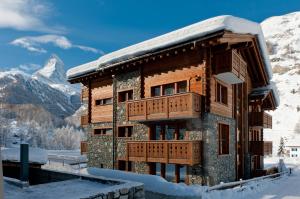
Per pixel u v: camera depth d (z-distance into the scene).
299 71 185.50
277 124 132.38
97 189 7.86
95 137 21.33
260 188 15.63
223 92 17.50
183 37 15.01
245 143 20.64
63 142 108.88
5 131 96.19
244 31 15.75
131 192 7.91
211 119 15.02
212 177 14.67
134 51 17.42
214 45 14.96
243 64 17.58
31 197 7.09
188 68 15.83
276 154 90.38
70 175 9.77
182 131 15.91
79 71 22.20
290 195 13.80
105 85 21.14
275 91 24.56
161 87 17.02
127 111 17.00
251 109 23.89
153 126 17.23
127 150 16.98
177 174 15.55
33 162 13.56
